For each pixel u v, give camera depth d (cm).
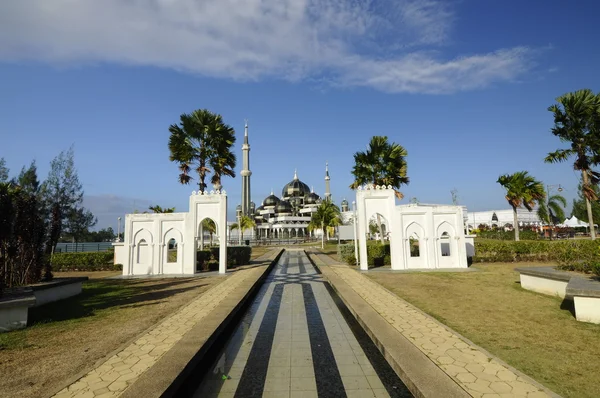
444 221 1783
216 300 989
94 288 1287
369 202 1792
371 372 520
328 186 9738
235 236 7119
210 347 631
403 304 901
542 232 4956
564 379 447
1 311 702
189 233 1750
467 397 388
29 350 588
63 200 2850
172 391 436
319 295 1183
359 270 1728
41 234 1156
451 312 811
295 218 8275
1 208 923
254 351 629
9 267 1077
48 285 992
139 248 1783
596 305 706
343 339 689
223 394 455
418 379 437
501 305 879
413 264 1759
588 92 2164
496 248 1952
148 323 752
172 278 1584
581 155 2281
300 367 546
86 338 653
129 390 414
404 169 2223
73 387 436
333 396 444
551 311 806
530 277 1083
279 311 955
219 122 2091
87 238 3719
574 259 1198
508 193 2809
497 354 536
